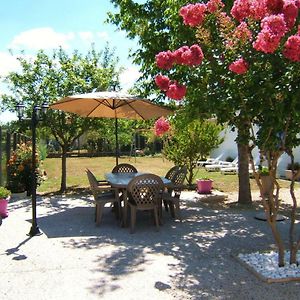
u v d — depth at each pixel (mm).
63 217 8305
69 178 16750
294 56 3797
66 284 4520
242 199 9930
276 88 4164
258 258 5293
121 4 9570
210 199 10453
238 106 4367
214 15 4480
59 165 24234
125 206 7453
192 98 5074
